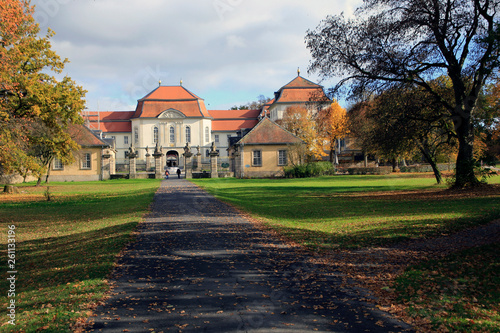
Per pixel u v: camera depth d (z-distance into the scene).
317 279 8.06
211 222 15.63
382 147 26.84
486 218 14.09
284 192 30.53
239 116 103.62
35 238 14.50
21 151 26.53
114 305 6.61
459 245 10.58
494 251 9.62
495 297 6.76
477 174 25.41
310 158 66.62
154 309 6.41
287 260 9.63
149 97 93.62
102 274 8.49
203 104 97.81
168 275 8.36
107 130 94.94
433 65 24.11
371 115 25.52
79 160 53.88
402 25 23.45
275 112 87.19
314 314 6.18
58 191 35.53
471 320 5.77
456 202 19.11
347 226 14.45
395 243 11.34
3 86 25.05
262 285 7.68
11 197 30.23
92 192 34.19
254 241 11.92
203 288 7.48
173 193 29.66
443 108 26.36
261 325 5.75
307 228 14.27
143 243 11.67
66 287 7.72
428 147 33.50
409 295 7.00
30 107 28.84
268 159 56.84
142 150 91.62
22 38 27.88
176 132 92.12
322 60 24.88
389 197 24.25
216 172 56.81
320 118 63.81
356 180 45.41
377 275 8.29
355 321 5.89
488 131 38.56
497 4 22.48
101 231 14.55
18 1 24.50
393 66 23.64
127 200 26.25
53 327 5.74
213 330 5.59
